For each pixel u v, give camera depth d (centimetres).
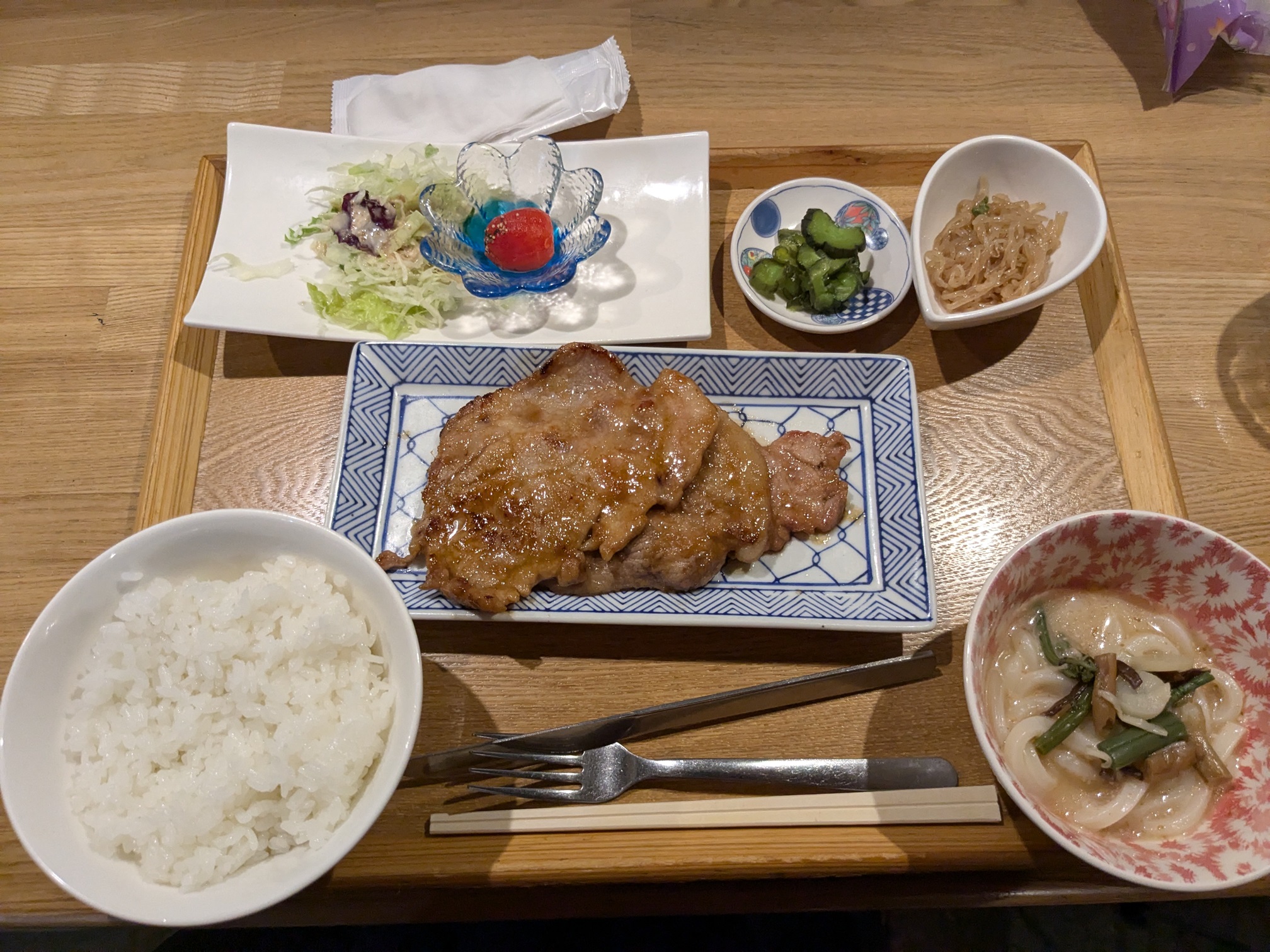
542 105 52
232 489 44
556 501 40
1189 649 35
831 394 46
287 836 32
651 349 45
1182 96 53
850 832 36
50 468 44
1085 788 33
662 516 40
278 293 48
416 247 50
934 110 53
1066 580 36
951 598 41
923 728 39
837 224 48
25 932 43
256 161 50
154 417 44
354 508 42
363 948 44
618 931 44
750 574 42
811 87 54
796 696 39
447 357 45
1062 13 56
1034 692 35
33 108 54
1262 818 31
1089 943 45
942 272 47
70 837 30
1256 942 45
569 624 41
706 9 57
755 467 42
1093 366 46
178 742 32
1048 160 46
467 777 37
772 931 45
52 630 32
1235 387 45
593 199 48
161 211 50
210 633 33
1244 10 51
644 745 38
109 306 48
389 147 51
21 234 50
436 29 56
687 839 36
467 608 39
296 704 33
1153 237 49
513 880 35
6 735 30
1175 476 42
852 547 43
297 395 46
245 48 56
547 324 47
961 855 35
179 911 29
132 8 57
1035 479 43
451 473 42
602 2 57
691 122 53
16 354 47
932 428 45
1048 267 46
